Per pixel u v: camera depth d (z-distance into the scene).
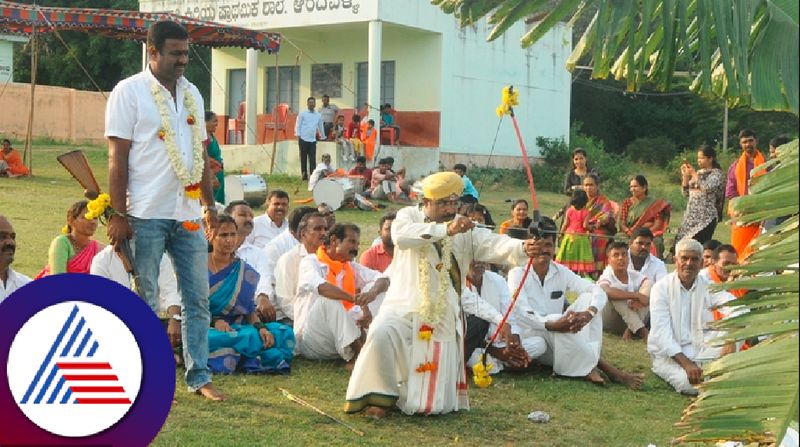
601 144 30.84
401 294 6.19
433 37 24.06
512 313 7.64
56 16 18.61
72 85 38.41
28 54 37.25
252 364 7.08
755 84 3.84
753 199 3.47
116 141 5.80
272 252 8.68
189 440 5.38
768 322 3.48
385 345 6.02
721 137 37.25
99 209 5.75
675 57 4.09
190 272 6.11
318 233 7.86
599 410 6.66
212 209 6.30
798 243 3.44
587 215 11.55
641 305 9.16
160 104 5.86
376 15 22.34
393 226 6.11
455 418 6.23
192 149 5.99
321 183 17.66
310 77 26.03
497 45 25.89
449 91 24.39
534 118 27.42
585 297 7.64
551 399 6.90
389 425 5.97
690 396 7.23
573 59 4.31
